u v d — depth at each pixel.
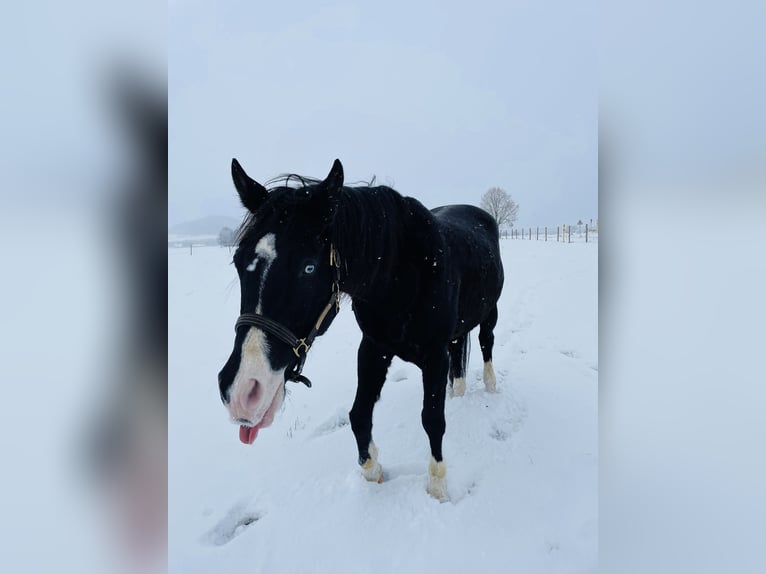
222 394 1.45
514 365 3.95
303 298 1.58
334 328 5.71
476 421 2.87
